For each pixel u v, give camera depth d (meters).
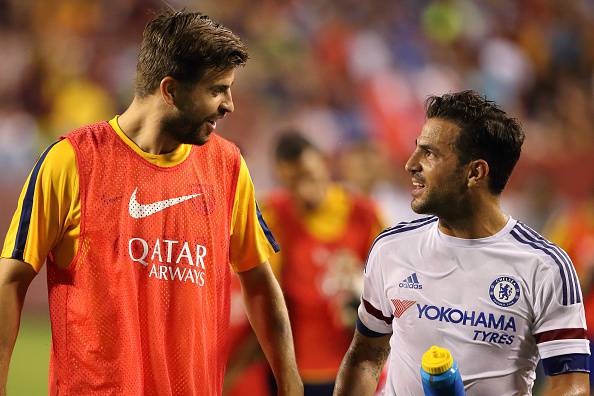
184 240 11.70
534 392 24.28
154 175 11.55
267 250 12.80
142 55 11.45
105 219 11.27
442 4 62.31
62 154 11.20
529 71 63.19
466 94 11.40
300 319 20.17
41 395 27.62
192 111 11.28
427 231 11.61
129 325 11.29
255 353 19.05
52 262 11.47
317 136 51.12
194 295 11.72
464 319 11.16
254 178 44.47
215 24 11.38
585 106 61.50
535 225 43.31
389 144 54.38
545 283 10.95
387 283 11.66
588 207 27.56
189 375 11.65
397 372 11.63
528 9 65.19
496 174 11.24
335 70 56.59
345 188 20.70
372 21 60.19
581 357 10.95
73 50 51.41
